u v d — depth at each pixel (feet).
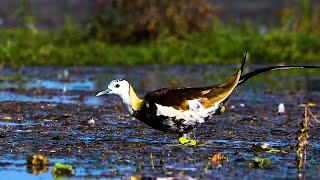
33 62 83.82
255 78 75.31
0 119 49.73
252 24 106.42
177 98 40.65
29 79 72.18
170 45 90.27
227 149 41.01
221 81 71.82
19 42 90.74
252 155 39.65
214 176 35.45
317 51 90.79
